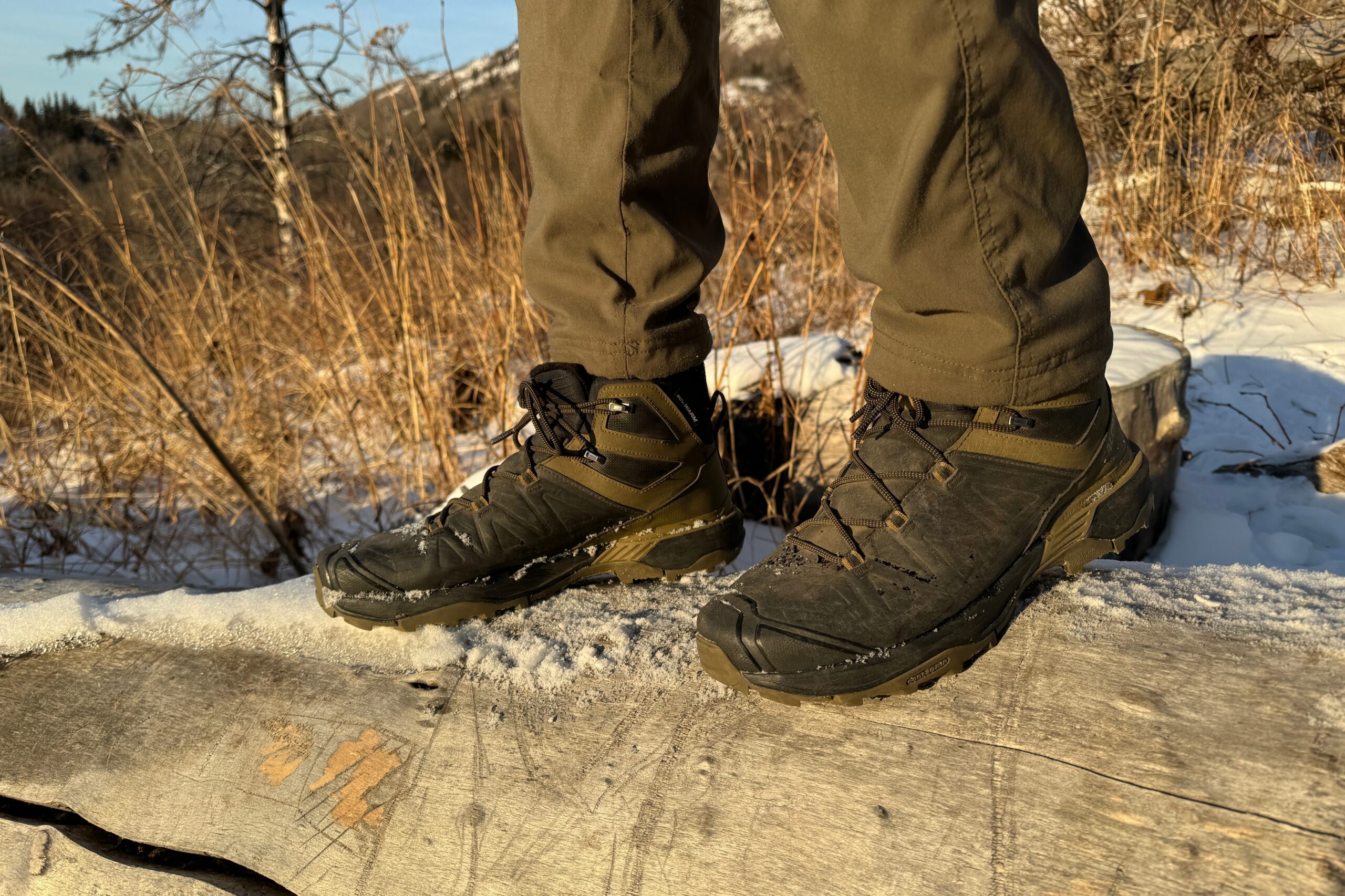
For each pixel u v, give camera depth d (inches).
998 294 31.8
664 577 48.4
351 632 48.3
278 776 41.3
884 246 31.9
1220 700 31.3
